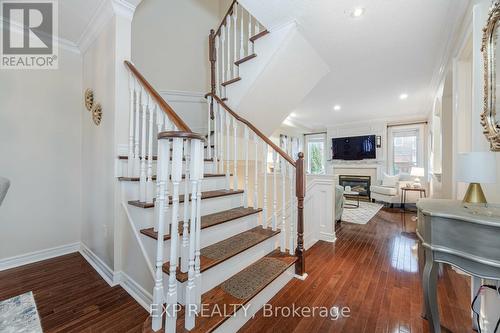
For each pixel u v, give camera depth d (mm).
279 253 2234
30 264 2295
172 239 1190
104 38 2135
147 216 1658
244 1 2109
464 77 2479
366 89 4172
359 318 1602
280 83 2764
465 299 1830
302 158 2160
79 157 2688
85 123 2570
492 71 1406
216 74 2896
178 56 3445
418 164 6219
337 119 6863
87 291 1810
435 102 4312
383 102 5035
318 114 6230
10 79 2254
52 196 2500
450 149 3551
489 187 1504
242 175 3527
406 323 1550
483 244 1021
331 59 2934
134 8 2051
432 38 2477
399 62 3059
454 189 2525
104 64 2135
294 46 2455
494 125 1391
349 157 7270
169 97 3389
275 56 2398
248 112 2861
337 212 4141
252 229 2303
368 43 2572
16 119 2285
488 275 1021
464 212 1167
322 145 8250
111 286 1876
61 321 1481
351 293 1907
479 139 1618
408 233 3617
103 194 2111
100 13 2057
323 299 1820
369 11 2070
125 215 1884
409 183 5789
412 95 4512
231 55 3105
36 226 2398
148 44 3213
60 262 2346
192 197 1252
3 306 1625
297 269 2154
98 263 2195
